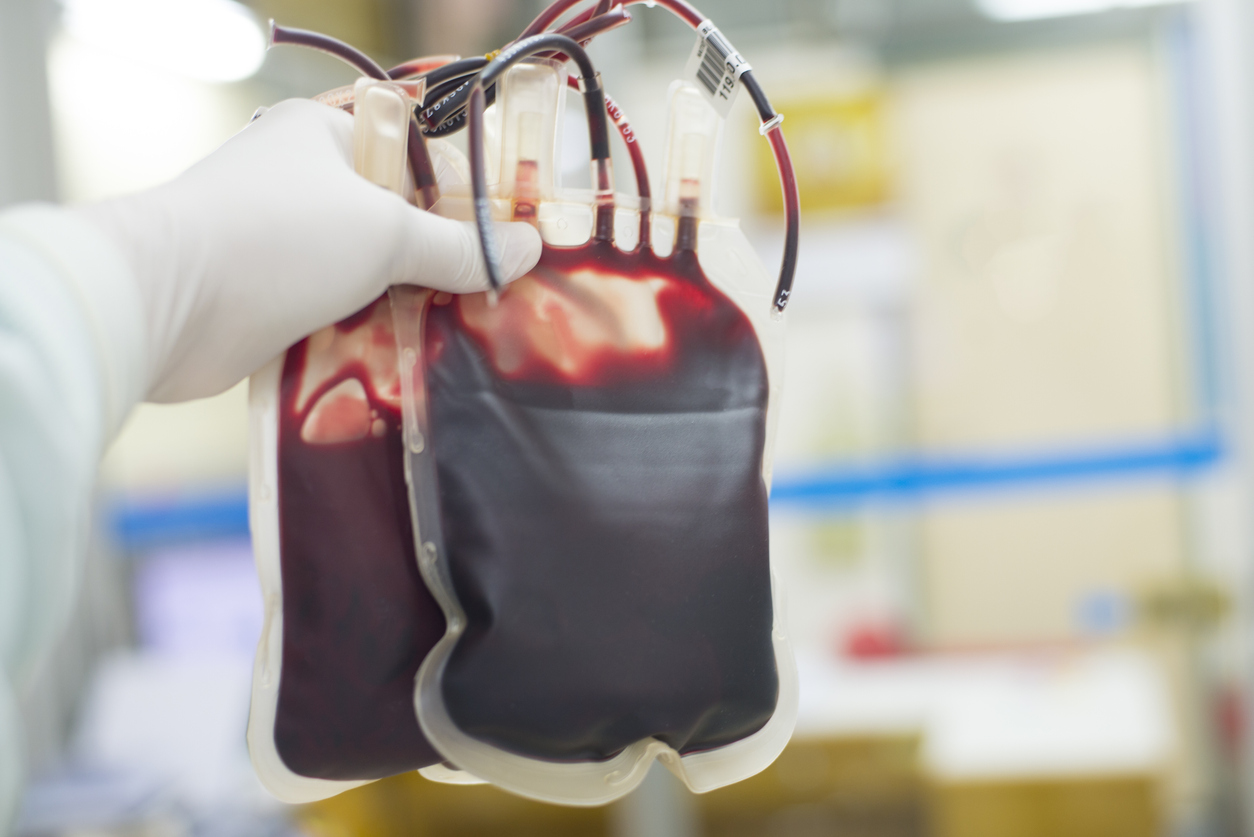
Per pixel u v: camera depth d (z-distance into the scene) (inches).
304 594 16.0
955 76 65.0
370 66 17.1
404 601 16.2
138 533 64.4
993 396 65.4
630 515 15.7
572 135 50.4
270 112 17.4
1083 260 64.1
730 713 16.3
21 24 56.6
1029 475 65.4
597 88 16.4
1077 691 64.2
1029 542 65.7
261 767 15.9
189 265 14.6
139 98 61.1
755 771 17.1
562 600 15.2
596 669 15.1
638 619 15.4
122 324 12.4
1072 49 63.6
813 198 66.2
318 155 16.3
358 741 16.1
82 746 55.5
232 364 16.0
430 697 15.2
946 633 66.7
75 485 10.7
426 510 15.8
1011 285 64.9
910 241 65.6
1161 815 57.6
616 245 17.0
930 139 65.4
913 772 63.9
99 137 60.1
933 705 64.4
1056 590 65.6
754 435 17.0
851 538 67.1
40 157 57.3
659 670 15.4
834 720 64.6
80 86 59.3
